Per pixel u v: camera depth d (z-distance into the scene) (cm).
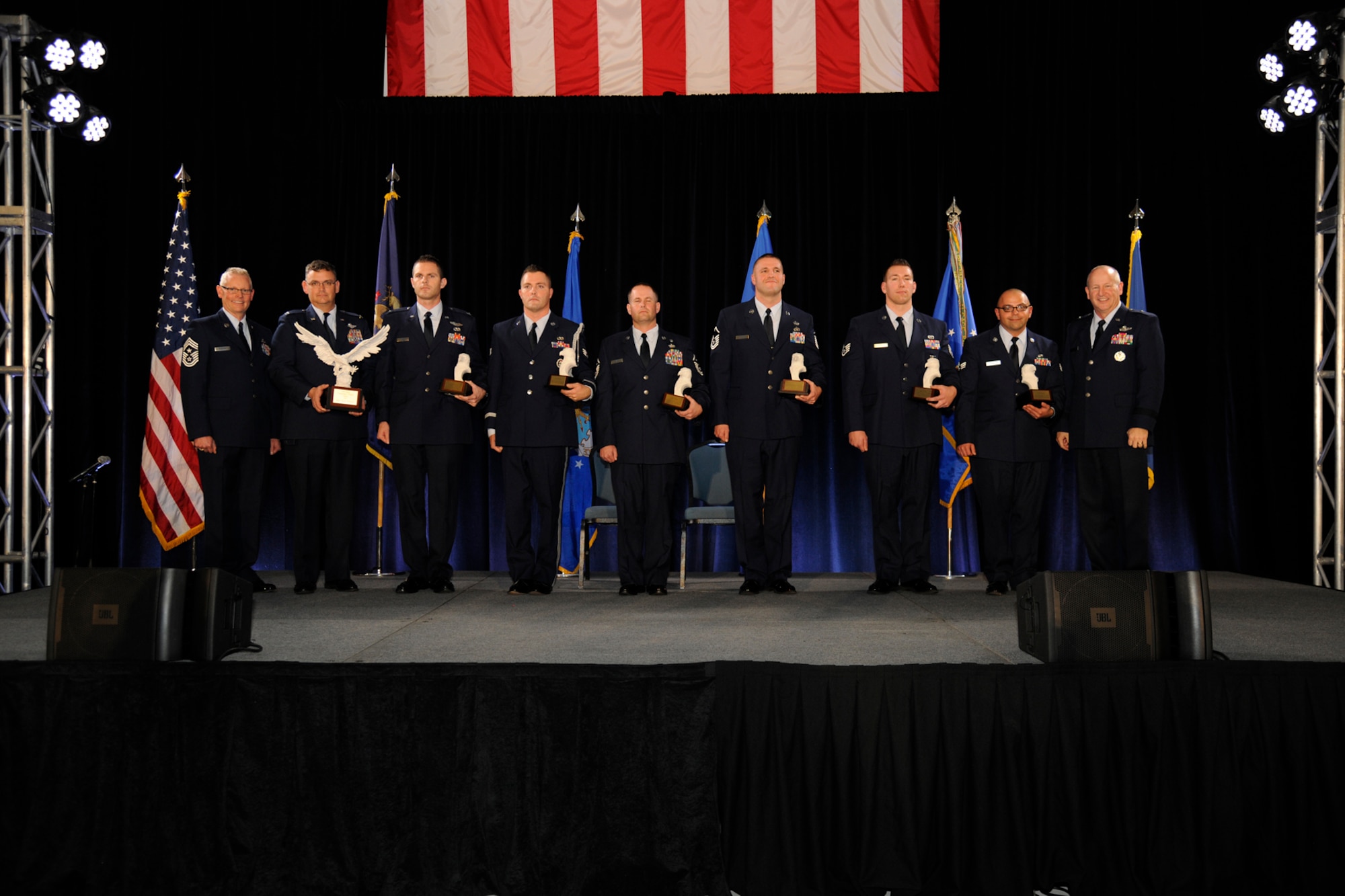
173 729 255
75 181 584
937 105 593
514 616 376
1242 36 580
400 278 594
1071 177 593
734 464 464
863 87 592
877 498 463
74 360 586
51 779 255
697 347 591
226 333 468
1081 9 592
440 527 469
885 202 596
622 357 471
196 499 526
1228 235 586
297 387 455
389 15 600
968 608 399
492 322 597
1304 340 570
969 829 254
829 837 256
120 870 253
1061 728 254
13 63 522
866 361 470
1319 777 255
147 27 591
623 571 462
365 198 598
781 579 463
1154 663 257
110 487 587
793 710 256
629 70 597
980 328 593
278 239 593
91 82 583
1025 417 454
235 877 249
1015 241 591
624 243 596
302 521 461
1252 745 256
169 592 261
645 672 257
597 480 523
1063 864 252
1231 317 586
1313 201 535
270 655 290
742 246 595
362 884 252
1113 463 448
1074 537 596
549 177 600
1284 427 573
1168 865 251
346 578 473
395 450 471
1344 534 498
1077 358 458
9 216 505
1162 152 590
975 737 254
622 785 255
